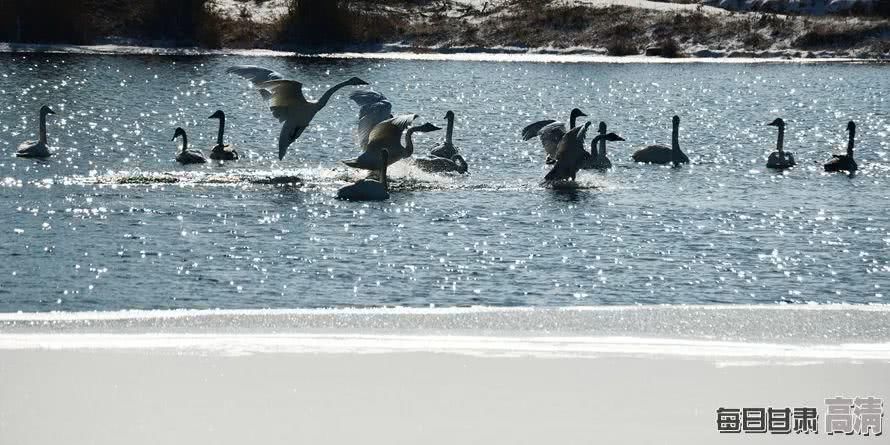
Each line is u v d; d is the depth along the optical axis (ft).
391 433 42.60
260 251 78.48
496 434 42.65
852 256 80.94
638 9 269.23
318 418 43.86
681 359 50.57
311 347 51.57
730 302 69.82
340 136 136.87
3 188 96.37
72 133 131.75
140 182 100.58
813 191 106.22
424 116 160.45
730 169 118.73
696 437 42.83
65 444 41.50
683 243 83.46
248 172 107.65
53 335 52.49
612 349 51.75
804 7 281.13
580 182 105.50
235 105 165.78
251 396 45.83
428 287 71.26
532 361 50.11
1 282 69.92
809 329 54.75
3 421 43.04
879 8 275.59
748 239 85.15
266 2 269.03
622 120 165.07
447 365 49.52
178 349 51.03
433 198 96.63
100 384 46.78
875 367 50.06
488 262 77.05
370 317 55.72
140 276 72.08
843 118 169.89
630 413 44.75
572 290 71.36
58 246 78.33
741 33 261.44
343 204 93.40
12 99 161.99
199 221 86.38
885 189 107.96
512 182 105.19
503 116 163.32
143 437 42.04
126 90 178.60
